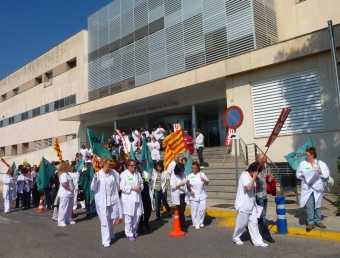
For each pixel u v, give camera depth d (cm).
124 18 2566
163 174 1055
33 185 1476
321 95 1348
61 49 3384
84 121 3016
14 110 4238
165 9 2214
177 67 2095
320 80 1356
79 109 2673
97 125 2983
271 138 729
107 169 753
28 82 3962
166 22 2198
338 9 1659
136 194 777
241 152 1542
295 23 1806
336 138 1296
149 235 814
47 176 1319
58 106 3366
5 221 1080
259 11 1783
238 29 1791
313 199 766
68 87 3231
